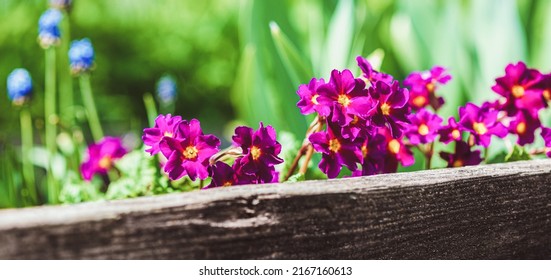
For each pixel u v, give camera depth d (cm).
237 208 51
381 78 64
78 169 84
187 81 268
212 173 60
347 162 61
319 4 100
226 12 276
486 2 97
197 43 269
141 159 72
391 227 55
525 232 59
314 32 99
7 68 217
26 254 48
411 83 71
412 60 102
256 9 93
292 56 79
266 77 89
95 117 96
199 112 271
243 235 51
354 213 54
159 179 71
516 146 70
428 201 56
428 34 100
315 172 72
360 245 54
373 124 61
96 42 254
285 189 52
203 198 50
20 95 91
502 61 94
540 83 68
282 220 52
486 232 57
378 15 120
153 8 283
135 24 267
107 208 49
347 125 60
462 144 69
